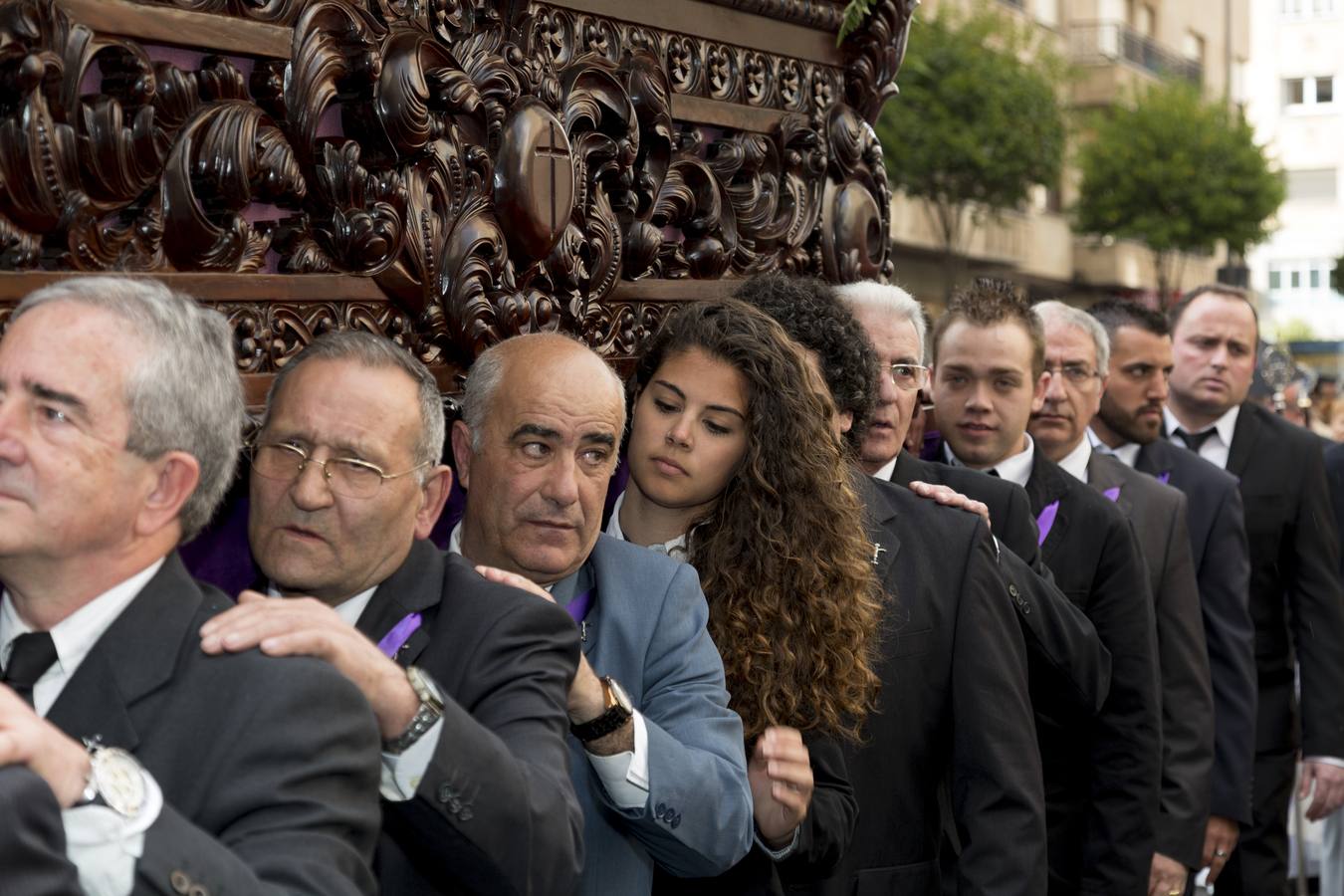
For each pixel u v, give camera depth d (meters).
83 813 1.38
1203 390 4.79
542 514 2.22
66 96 1.78
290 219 2.12
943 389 3.54
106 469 1.53
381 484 1.94
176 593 1.61
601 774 2.12
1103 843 3.42
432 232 2.29
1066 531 3.46
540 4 2.46
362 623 1.98
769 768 2.28
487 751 1.71
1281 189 22.11
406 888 1.90
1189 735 3.85
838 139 3.14
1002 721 2.74
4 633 1.64
